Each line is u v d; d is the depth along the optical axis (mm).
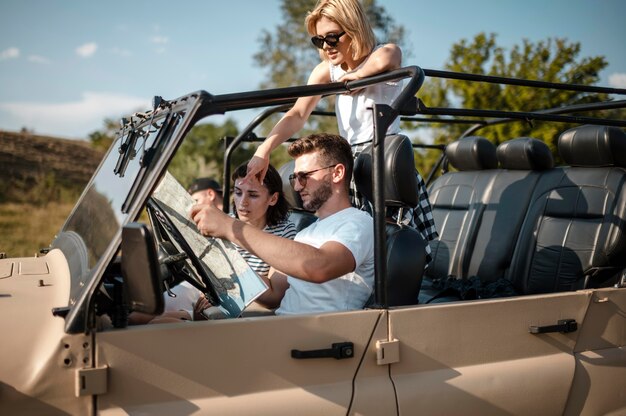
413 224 3025
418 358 2098
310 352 1919
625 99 3211
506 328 2273
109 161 2475
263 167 2932
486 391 2180
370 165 2549
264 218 3143
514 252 3551
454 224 4004
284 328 1914
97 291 1718
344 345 1972
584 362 2434
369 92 2924
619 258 3068
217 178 13664
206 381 1818
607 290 2525
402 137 2510
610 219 3100
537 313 2346
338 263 2252
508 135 8570
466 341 2188
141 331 1756
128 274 1696
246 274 2131
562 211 3355
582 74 8555
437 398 2088
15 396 1623
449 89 9508
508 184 3820
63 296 1880
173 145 1803
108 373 1712
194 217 2160
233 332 1856
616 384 2494
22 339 1700
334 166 2559
